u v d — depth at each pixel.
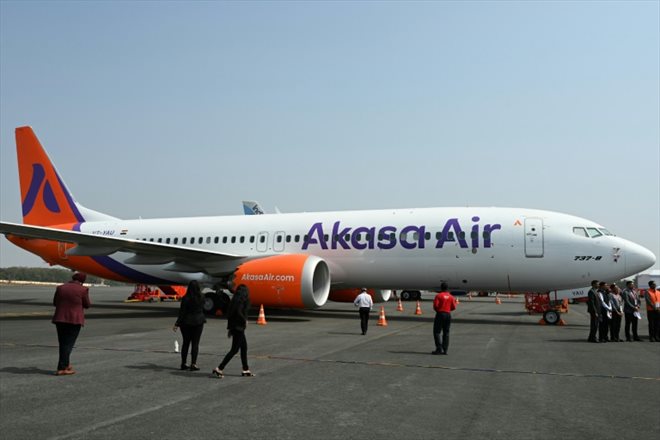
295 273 18.11
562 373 8.81
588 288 17.72
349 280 20.16
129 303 31.59
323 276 19.56
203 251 19.58
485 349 11.66
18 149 26.69
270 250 21.12
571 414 6.20
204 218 23.66
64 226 25.80
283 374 8.55
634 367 9.48
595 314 13.31
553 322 18.05
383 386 7.68
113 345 11.87
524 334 14.94
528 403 6.72
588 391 7.44
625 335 14.25
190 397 6.94
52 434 5.34
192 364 8.76
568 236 17.52
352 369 9.04
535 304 23.19
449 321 10.91
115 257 24.34
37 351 10.98
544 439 5.27
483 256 18.08
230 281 20.77
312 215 21.42
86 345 11.87
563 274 17.50
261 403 6.64
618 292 14.75
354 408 6.43
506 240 17.91
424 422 5.83
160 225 24.08
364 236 19.70
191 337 8.93
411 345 12.18
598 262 17.16
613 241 17.25
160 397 6.93
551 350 11.62
